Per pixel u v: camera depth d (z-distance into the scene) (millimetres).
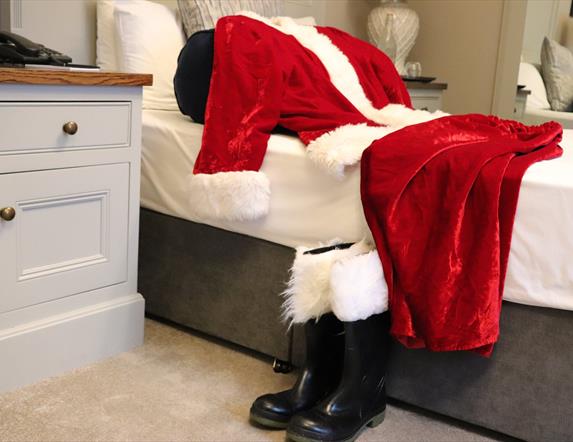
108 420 1507
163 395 1635
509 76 3879
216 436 1477
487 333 1385
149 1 2432
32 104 1521
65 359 1707
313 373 1549
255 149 1734
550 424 1463
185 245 1958
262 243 1800
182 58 1944
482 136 1678
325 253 1490
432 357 1567
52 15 2221
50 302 1665
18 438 1410
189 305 1984
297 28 2209
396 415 1623
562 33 5566
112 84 1653
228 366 1814
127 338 1861
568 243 1364
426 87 3359
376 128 1755
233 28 1897
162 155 1951
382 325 1516
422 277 1420
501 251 1396
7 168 1507
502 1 3783
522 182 1389
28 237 1592
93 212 1726
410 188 1458
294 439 1425
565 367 1431
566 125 4621
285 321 1756
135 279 1872
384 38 3500
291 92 1870
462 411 1556
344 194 1610
